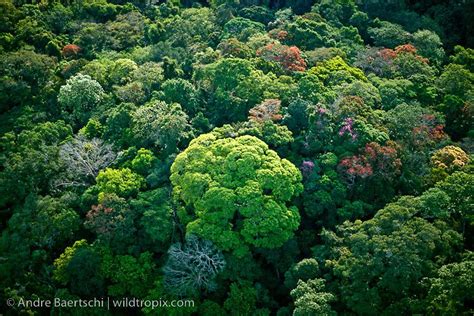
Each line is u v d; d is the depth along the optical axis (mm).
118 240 47750
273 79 61156
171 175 49688
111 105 63281
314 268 44406
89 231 51594
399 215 44469
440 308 38375
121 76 66875
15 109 66375
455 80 64375
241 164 47312
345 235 45938
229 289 46375
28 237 50781
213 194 45781
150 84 63938
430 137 54906
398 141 53500
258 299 45625
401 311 40531
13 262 49031
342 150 52219
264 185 46812
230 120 58031
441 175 50469
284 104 58125
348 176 50688
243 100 58312
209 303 44844
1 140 60031
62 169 55531
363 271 41688
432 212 45375
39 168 55094
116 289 46250
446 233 43625
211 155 48938
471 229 46594
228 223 46031
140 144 55781
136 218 49031
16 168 54688
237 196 45781
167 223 47750
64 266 47375
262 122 53906
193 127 56781
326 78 61406
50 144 59188
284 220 45750
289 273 45062
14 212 53844
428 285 40688
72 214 50594
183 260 44781
